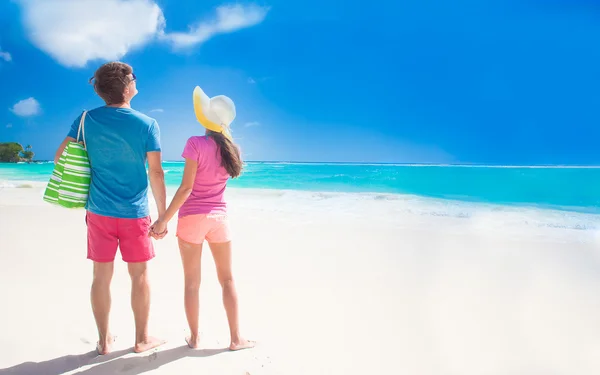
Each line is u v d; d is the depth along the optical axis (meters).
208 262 4.84
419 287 4.11
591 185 17.06
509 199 13.80
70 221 7.24
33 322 3.04
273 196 12.36
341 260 5.05
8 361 2.46
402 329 3.17
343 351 2.79
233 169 2.70
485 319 3.37
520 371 2.59
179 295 3.77
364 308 3.57
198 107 2.71
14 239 5.80
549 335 3.09
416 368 2.59
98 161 2.49
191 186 2.60
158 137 2.61
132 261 2.60
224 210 2.79
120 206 2.51
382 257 5.19
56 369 2.39
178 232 2.70
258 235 6.43
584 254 5.37
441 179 20.28
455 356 2.76
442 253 5.41
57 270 4.36
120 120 2.47
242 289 4.02
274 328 3.14
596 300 3.78
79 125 2.52
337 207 9.91
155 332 2.97
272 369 2.50
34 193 12.38
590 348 2.88
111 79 2.47
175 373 2.39
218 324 3.17
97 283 2.53
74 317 3.16
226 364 2.52
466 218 8.39
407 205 10.43
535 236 6.55
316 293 3.93
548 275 4.51
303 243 5.90
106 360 2.52
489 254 5.36
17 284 3.89
